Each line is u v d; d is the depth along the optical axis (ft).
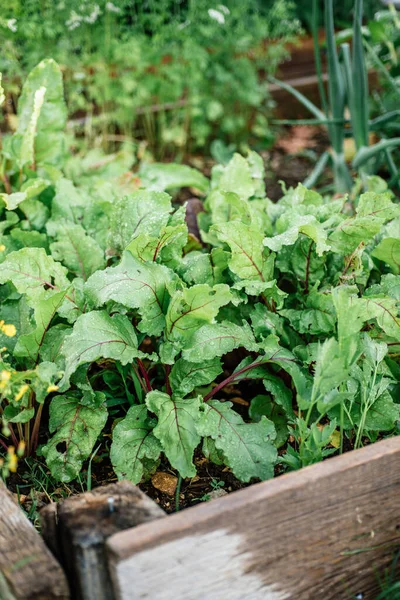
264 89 14.64
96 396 7.16
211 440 7.20
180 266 7.70
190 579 4.91
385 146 10.73
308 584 5.45
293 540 5.25
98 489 5.33
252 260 7.46
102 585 4.94
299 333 7.81
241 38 13.83
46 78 9.64
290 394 7.41
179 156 14.42
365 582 5.73
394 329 7.13
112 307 7.43
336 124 11.68
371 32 12.04
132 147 13.60
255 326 7.48
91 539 4.83
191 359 6.92
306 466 5.73
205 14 13.21
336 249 7.63
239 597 5.16
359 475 5.40
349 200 10.51
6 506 5.41
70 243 8.10
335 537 5.45
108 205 8.83
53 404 7.20
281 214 8.41
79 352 6.58
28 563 4.87
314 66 16.80
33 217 9.02
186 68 13.84
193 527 4.81
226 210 8.82
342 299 5.91
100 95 13.20
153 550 4.71
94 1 11.69
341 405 6.36
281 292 7.47
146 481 7.20
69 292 7.45
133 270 7.00
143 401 7.60
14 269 7.21
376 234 7.88
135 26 12.87
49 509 5.22
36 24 11.19
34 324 7.55
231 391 8.31
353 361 6.11
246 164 9.05
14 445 7.28
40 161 9.66
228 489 7.14
